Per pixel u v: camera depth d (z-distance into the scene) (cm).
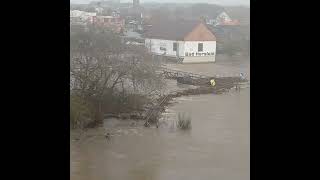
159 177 1185
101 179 1163
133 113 1872
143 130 1662
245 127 1688
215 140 1526
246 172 1204
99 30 2030
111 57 1969
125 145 1461
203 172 1218
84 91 1814
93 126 1683
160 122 1772
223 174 1201
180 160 1319
